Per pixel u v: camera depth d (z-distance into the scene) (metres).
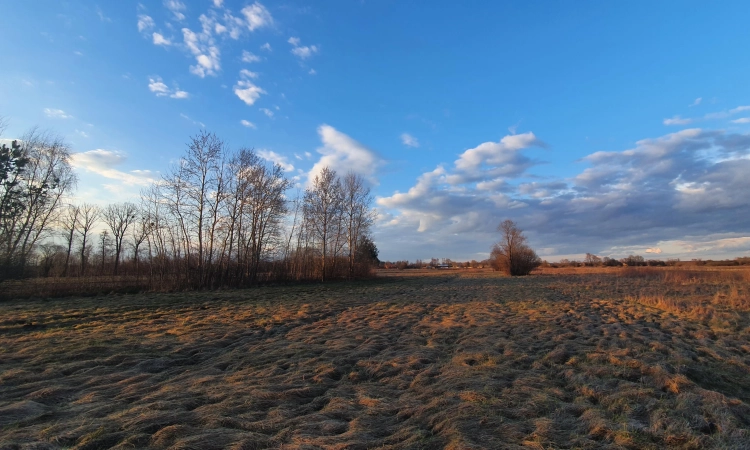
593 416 5.29
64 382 7.42
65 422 5.29
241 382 7.35
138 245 40.03
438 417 5.37
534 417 5.40
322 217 46.66
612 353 9.12
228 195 35.69
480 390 6.46
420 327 13.83
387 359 9.07
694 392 6.25
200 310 19.17
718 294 22.20
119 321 15.46
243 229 37.75
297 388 6.96
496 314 16.89
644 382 6.98
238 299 24.75
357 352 9.80
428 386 7.06
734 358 8.77
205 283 34.16
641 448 4.41
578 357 8.99
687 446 4.46
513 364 8.54
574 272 66.06
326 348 10.39
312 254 47.72
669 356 8.99
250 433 4.84
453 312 18.08
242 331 13.16
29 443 4.48
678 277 37.94
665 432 4.77
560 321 14.66
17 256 28.41
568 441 4.61
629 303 20.64
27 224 30.81
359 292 30.95
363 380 7.73
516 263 59.72
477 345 10.44
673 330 12.45
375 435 4.93
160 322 15.24
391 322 14.97
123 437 4.71
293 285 39.88
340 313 18.22
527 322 14.50
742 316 14.88
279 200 39.69
